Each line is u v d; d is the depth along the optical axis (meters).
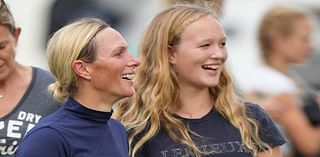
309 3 15.80
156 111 8.40
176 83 8.52
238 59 15.24
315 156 11.37
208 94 8.62
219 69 8.41
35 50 16.16
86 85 7.52
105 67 7.45
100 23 7.61
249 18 15.77
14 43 8.17
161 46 8.50
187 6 8.61
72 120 7.44
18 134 8.10
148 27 8.70
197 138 8.32
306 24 11.47
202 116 8.47
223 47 8.43
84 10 15.94
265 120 8.65
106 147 7.50
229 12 15.88
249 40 15.52
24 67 8.47
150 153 8.27
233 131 8.41
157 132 8.34
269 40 11.42
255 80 11.36
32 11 16.19
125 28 16.25
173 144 8.26
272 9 11.54
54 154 7.21
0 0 7.98
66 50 7.48
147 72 8.59
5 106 8.23
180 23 8.42
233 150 8.28
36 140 7.22
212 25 8.38
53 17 15.97
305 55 11.53
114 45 7.49
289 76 11.51
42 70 8.52
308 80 15.34
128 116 8.59
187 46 8.37
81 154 7.33
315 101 11.52
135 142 8.34
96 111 7.50
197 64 8.35
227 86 8.65
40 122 7.45
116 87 7.50
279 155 8.66
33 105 8.25
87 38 7.46
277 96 11.18
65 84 7.54
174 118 8.39
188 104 8.52
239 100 8.69
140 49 8.70
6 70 8.12
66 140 7.29
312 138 11.26
